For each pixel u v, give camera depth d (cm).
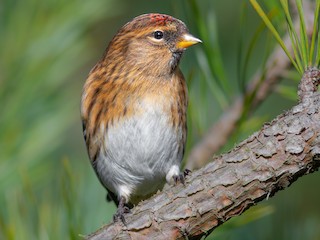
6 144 833
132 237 609
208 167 592
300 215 751
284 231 721
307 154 555
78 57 925
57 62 884
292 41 562
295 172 560
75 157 1139
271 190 570
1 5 890
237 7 1141
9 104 858
